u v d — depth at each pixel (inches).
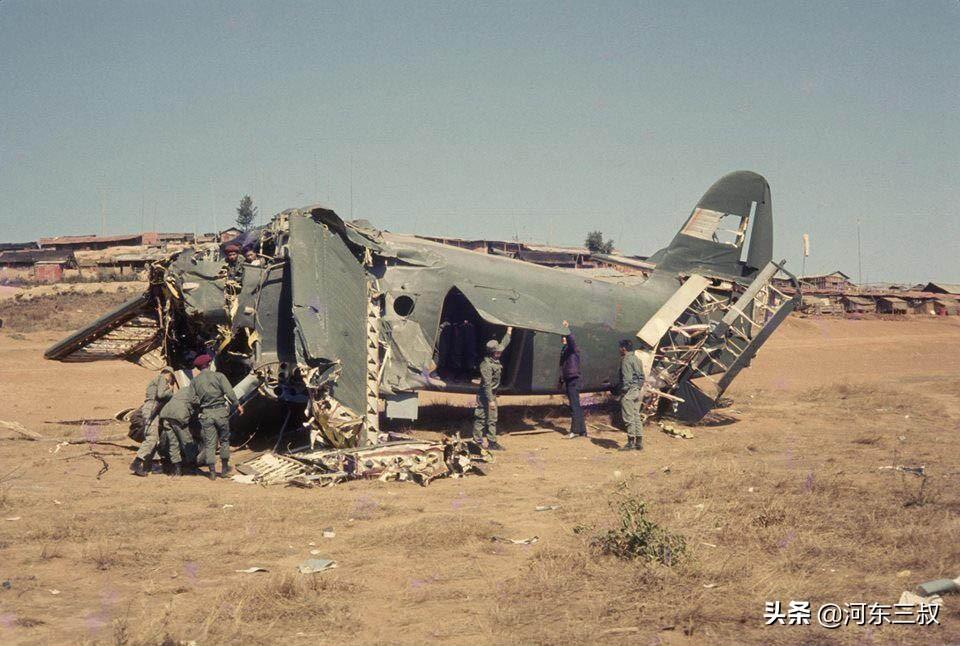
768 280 695.7
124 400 819.4
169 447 447.2
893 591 229.0
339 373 497.0
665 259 762.2
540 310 630.5
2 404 761.0
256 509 355.9
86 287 2185.0
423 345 574.9
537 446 573.6
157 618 211.2
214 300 515.2
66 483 416.5
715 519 311.0
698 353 685.3
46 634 201.2
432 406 749.3
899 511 319.3
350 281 548.7
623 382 562.3
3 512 340.2
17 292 2154.3
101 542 293.4
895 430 617.9
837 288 3577.8
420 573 257.0
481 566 264.7
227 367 554.6
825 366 1423.5
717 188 772.6
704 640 196.5
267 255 558.3
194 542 298.2
